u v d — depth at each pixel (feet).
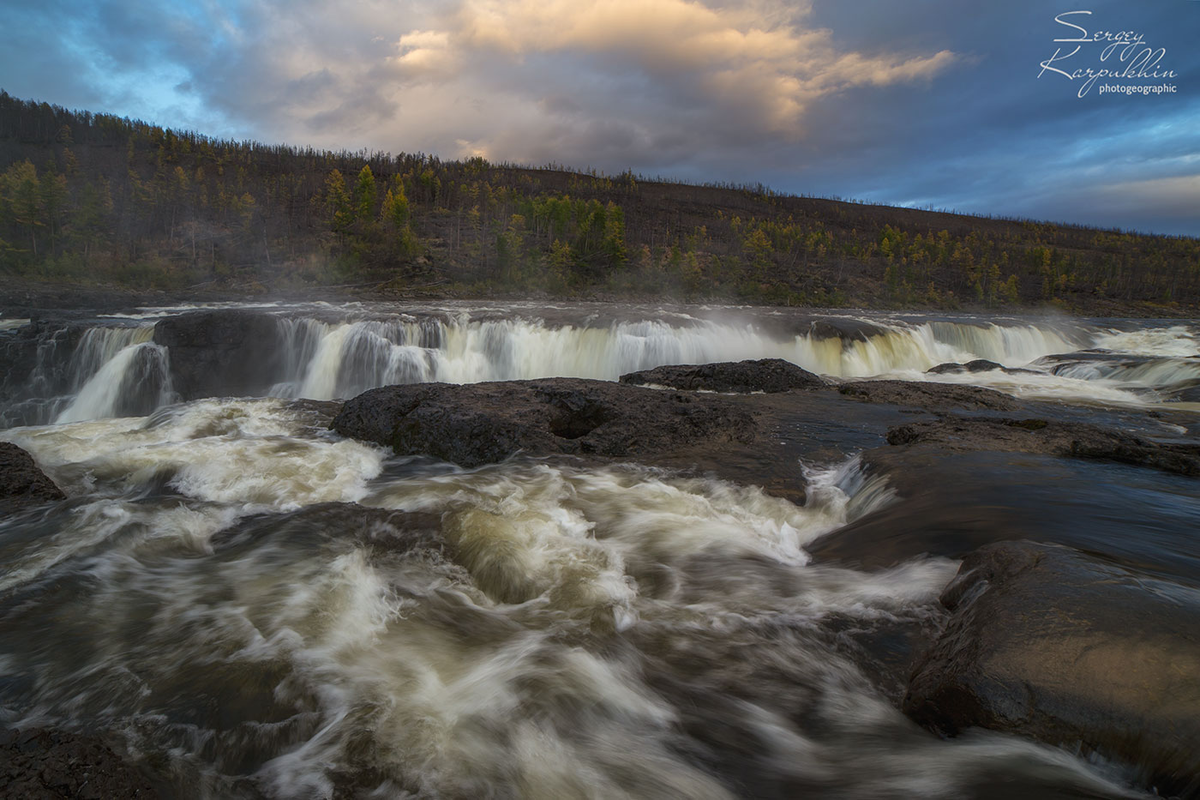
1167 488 20.80
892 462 24.67
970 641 11.64
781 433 33.96
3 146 345.72
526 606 16.87
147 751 11.07
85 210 195.83
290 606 16.19
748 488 25.98
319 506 23.47
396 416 32.48
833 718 12.21
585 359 76.54
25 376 60.18
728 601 16.79
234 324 59.93
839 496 24.86
